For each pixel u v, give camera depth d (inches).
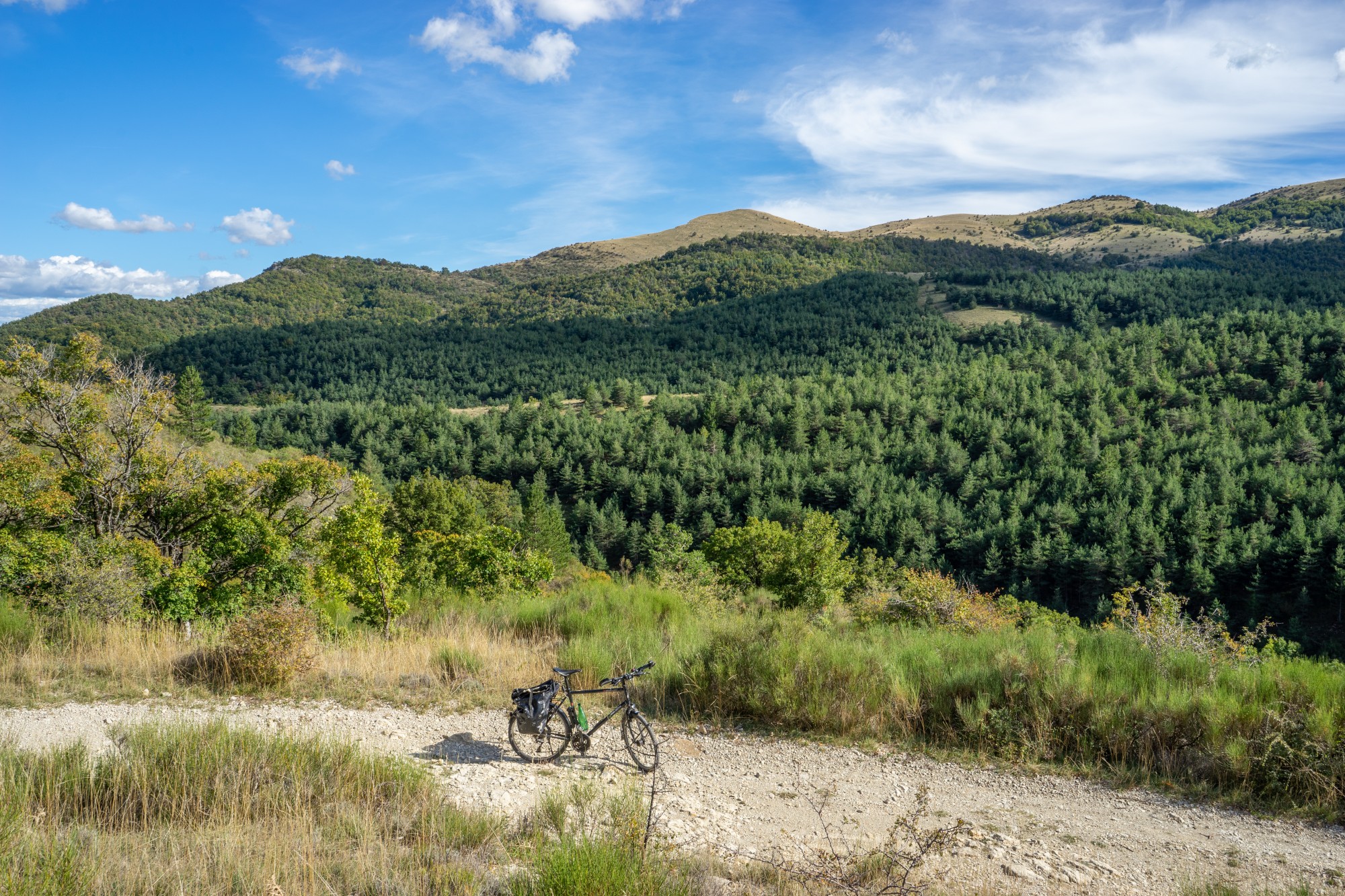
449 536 599.5
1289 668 264.5
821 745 263.3
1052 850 187.6
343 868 148.2
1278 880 173.9
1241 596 2529.5
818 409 5002.5
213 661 319.3
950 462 3998.5
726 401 5487.2
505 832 181.5
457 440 5142.7
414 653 351.6
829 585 635.5
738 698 292.8
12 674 300.7
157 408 572.1
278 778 191.8
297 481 548.4
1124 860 182.9
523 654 361.1
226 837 152.0
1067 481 3459.6
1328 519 2508.6
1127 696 259.0
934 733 270.2
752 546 794.2
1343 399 4128.9
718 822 199.6
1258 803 215.5
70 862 132.2
